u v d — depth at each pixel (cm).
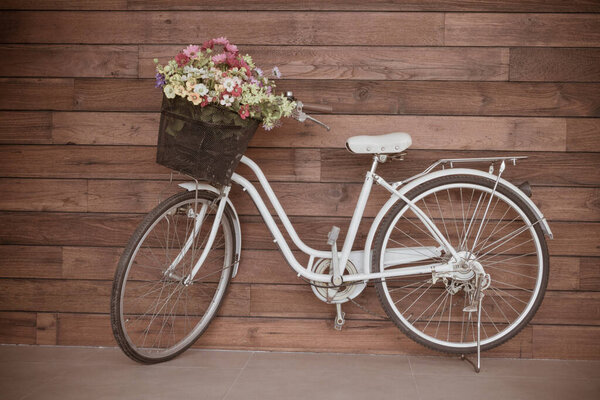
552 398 179
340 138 217
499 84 213
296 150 219
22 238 224
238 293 222
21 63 221
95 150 222
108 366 203
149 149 221
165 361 208
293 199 220
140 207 222
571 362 213
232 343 223
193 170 179
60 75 221
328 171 218
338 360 213
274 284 222
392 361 212
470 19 212
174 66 182
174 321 224
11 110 222
